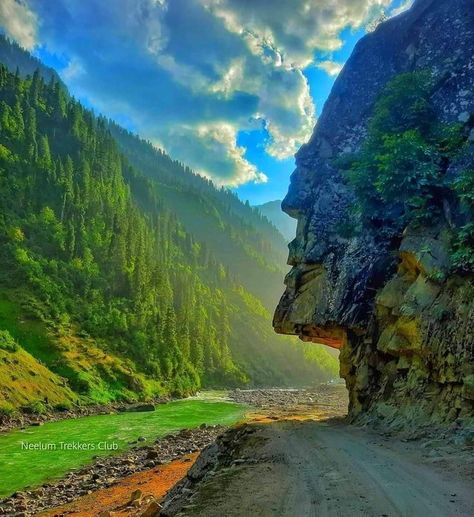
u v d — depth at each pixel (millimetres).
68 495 26000
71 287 111750
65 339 89688
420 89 27891
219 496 11273
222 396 104562
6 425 51094
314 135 40031
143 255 150750
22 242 116188
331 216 34781
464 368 18109
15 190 130875
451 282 20781
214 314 179375
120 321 109250
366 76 37062
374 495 10305
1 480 29812
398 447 17125
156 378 101375
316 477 12633
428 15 32625
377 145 28266
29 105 168000
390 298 25328
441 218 23344
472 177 20844
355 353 31094
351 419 29047
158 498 21547
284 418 36281
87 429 50250
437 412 19297
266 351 187250
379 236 29188
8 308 91062
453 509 9000
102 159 184000
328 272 32844
